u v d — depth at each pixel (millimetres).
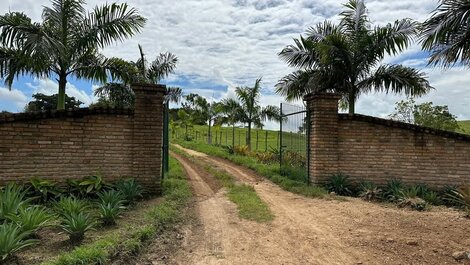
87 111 7273
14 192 5227
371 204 7551
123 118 7668
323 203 7453
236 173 12570
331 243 4895
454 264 4160
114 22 9750
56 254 3896
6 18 7977
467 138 8648
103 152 7465
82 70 10359
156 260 4156
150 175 7746
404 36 10727
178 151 22875
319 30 12117
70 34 9711
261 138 37438
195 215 6297
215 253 4473
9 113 6492
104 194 6289
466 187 7652
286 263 4195
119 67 10586
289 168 11094
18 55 8477
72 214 4645
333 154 9094
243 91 22906
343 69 11047
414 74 10938
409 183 8914
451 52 7230
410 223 5812
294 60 11945
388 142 9031
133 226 5047
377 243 4875
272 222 5941
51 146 6926
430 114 16031
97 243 4027
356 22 11633
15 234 3861
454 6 6688
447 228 5523
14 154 6559
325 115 9109
